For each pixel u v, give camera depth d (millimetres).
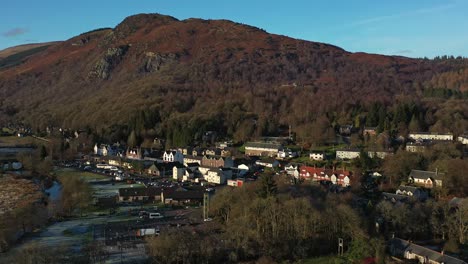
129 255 136875
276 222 144125
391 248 140750
